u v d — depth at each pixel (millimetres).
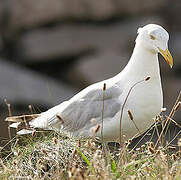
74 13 20375
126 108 8172
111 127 8281
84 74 19141
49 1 20359
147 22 19969
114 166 7023
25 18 20375
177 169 7156
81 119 8570
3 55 20312
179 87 18031
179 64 18578
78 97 8758
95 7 20391
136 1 20344
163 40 8039
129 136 8508
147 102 8156
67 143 8430
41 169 7770
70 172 6574
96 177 6773
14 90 17609
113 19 20500
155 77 8203
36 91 17891
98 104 8461
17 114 15922
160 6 20312
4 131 12609
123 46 19641
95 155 6691
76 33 20125
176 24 20094
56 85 18922
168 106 17703
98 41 19906
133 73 8266
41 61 20109
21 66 20047
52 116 8891
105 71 18984
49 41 20047
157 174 7184
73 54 19953
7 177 7281
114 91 8367
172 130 14711
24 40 20250
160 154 7113
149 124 8398
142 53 8211
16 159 8070
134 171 7121
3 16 20438
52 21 20500
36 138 9180
